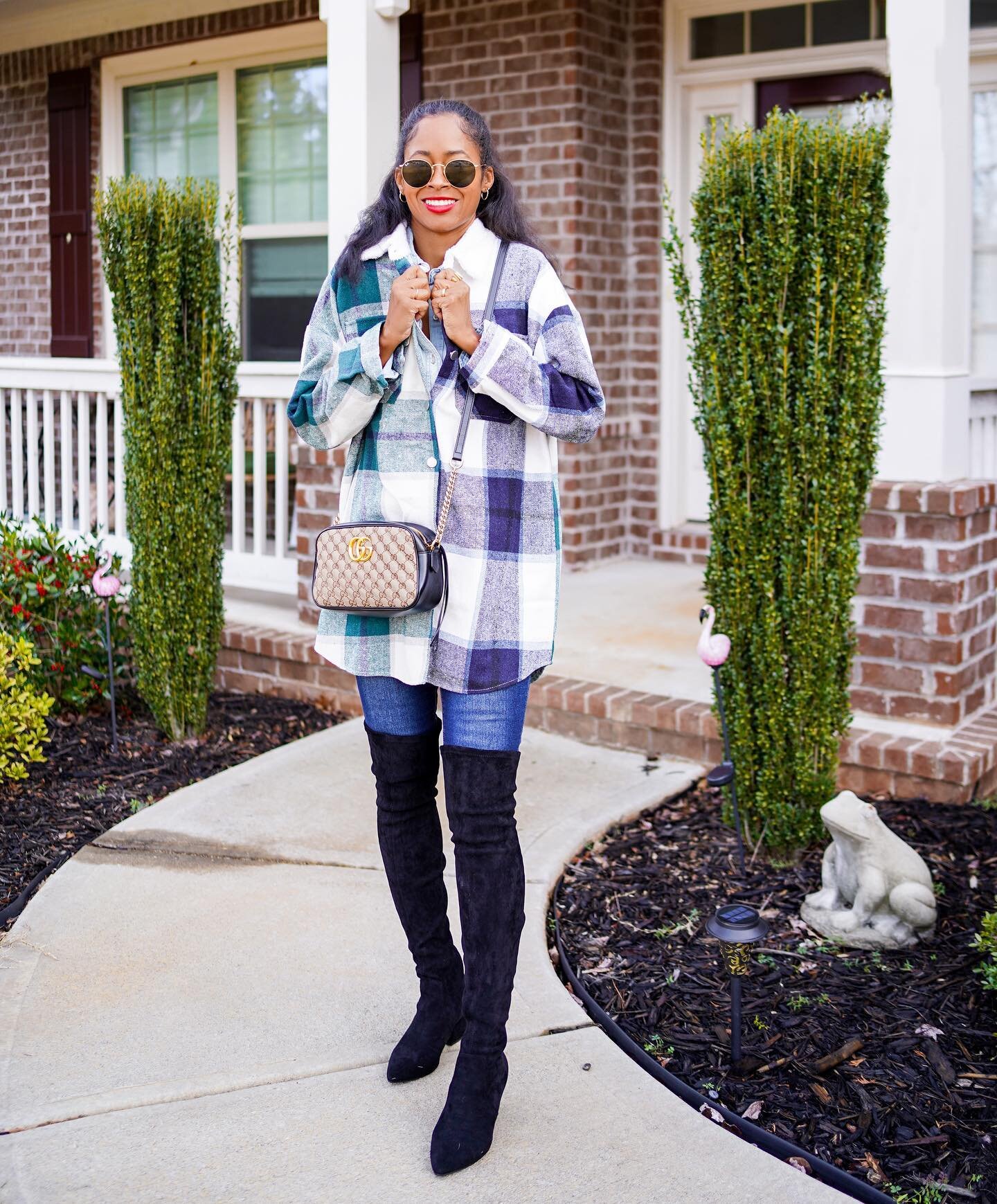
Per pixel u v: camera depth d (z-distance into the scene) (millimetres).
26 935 3225
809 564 3533
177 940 3203
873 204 3406
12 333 9281
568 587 6500
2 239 9195
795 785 3666
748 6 6535
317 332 2463
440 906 2545
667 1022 2896
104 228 4438
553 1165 2326
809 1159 2396
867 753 4113
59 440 8141
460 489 2303
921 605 4230
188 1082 2582
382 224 2418
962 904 3430
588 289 6770
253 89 7930
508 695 2316
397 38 5211
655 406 7109
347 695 5188
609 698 4559
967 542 4195
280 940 3203
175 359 4496
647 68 6844
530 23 6625
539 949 3148
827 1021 2885
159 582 4629
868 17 6281
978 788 4105
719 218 3479
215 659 4859
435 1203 2225
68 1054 2689
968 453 4422
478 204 2422
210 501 4676
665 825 4020
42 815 4086
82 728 4902
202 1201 2229
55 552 5070
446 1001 2568
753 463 3557
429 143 2285
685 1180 2283
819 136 3355
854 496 3570
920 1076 2674
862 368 3457
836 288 3393
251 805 4074
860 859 3240
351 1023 2816
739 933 2625
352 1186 2270
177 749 4711
